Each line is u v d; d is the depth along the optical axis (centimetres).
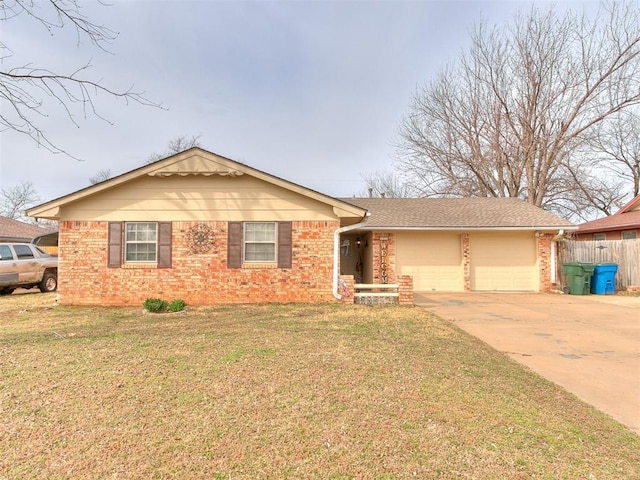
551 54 2192
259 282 1073
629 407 389
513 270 1477
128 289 1056
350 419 339
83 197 1043
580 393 427
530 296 1305
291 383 423
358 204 1730
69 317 845
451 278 1476
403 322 796
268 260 1082
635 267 1430
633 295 1311
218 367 474
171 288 1062
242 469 263
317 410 356
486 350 592
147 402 369
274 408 360
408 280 1050
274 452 285
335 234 1081
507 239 1482
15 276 1284
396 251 1473
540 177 2322
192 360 502
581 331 743
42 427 317
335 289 1072
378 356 536
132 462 269
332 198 1066
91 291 1052
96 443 293
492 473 262
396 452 287
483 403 383
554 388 438
